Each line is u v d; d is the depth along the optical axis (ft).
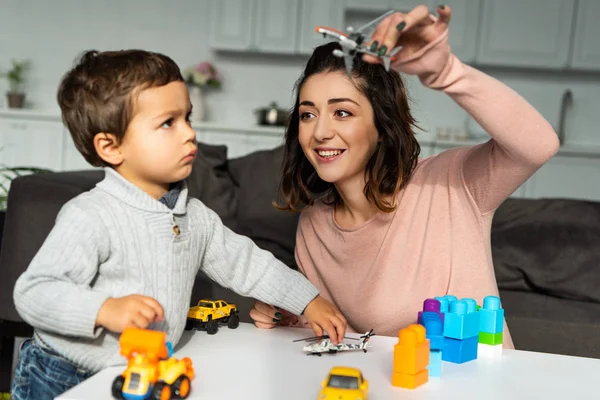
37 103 17.90
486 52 15.96
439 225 3.86
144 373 2.36
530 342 6.47
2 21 17.75
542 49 15.78
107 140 3.02
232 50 17.10
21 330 6.43
